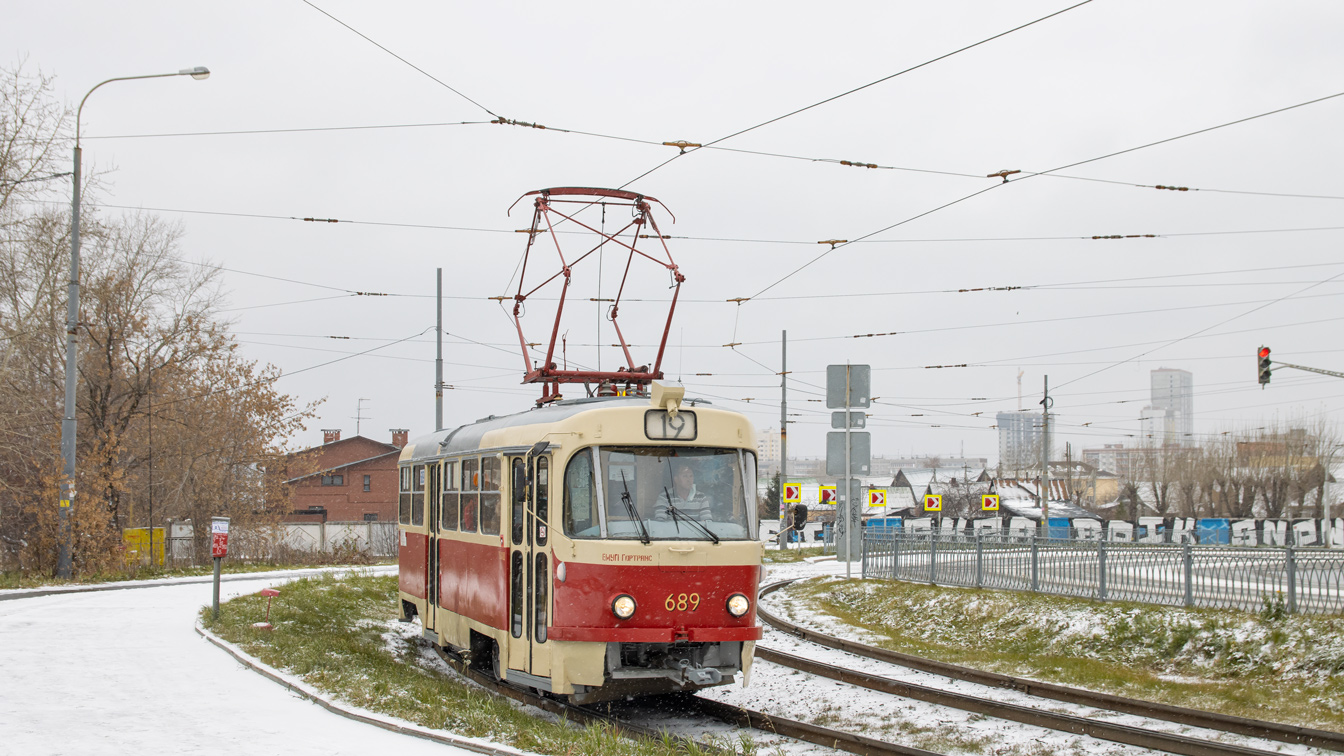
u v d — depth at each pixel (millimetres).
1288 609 13938
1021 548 19312
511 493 11625
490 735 8852
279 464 40906
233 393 39844
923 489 86062
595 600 10211
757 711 10930
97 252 32938
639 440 10617
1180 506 70625
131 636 13961
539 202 14758
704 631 10422
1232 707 11367
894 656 14914
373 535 49719
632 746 8562
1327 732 9570
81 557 25516
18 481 30984
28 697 9719
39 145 26391
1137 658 14633
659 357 13766
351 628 16953
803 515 11492
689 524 10625
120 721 8828
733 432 11055
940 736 10281
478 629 12406
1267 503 65438
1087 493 90250
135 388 33406
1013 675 13859
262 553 41156
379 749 8172
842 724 11070
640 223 15000
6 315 29922
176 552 40219
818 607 22250
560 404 11617
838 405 25562
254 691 10445
